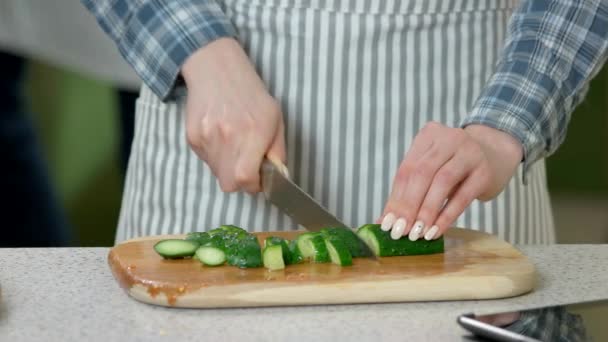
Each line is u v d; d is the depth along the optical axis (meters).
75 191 3.39
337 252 1.42
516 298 1.40
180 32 1.56
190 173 1.67
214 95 1.51
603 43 1.56
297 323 1.31
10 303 1.35
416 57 1.65
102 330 1.28
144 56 1.58
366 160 1.66
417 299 1.38
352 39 1.63
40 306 1.34
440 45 1.66
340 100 1.65
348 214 1.67
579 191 4.26
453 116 1.67
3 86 2.69
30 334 1.27
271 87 1.65
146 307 1.35
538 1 1.56
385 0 1.62
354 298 1.36
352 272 1.40
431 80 1.66
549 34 1.54
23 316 1.31
